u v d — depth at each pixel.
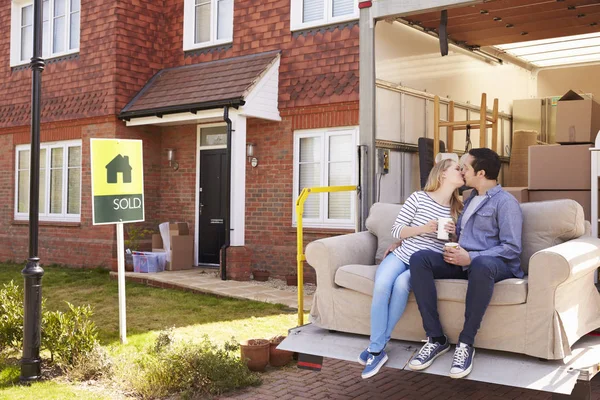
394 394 4.72
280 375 5.24
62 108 12.89
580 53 9.60
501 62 9.41
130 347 6.02
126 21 12.05
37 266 5.13
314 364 4.40
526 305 3.78
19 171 14.19
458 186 4.58
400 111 6.92
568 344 3.74
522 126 9.48
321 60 10.25
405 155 7.02
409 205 4.63
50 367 5.43
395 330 4.28
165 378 4.85
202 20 12.20
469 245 4.37
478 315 3.80
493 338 3.87
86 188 12.45
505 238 4.24
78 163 12.81
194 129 12.16
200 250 12.05
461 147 8.46
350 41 9.91
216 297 8.96
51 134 13.17
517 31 7.59
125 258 11.41
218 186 11.82
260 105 10.38
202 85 11.07
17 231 13.99
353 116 9.80
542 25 7.39
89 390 4.83
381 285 4.16
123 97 12.01
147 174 12.40
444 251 4.16
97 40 12.27
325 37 10.20
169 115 11.16
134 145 6.63
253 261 11.02
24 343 5.07
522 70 10.18
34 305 5.07
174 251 11.38
